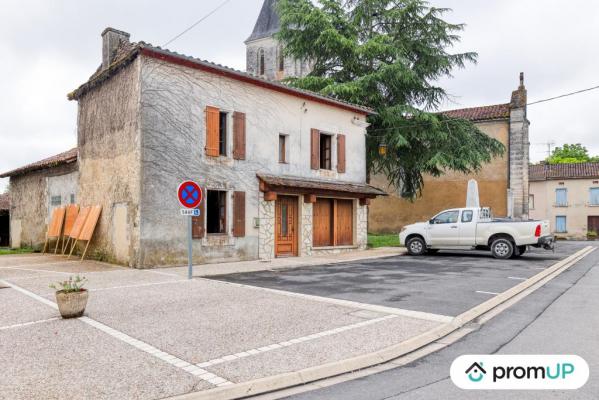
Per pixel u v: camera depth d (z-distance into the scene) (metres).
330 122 18.17
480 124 29.08
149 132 12.44
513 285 9.91
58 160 17.66
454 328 6.49
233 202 14.30
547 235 15.70
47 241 18.20
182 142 13.09
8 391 4.14
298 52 23.08
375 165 25.92
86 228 14.77
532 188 46.12
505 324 6.74
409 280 10.63
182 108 13.15
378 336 5.92
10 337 5.86
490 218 17.05
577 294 9.10
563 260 15.48
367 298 8.40
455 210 16.67
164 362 4.94
